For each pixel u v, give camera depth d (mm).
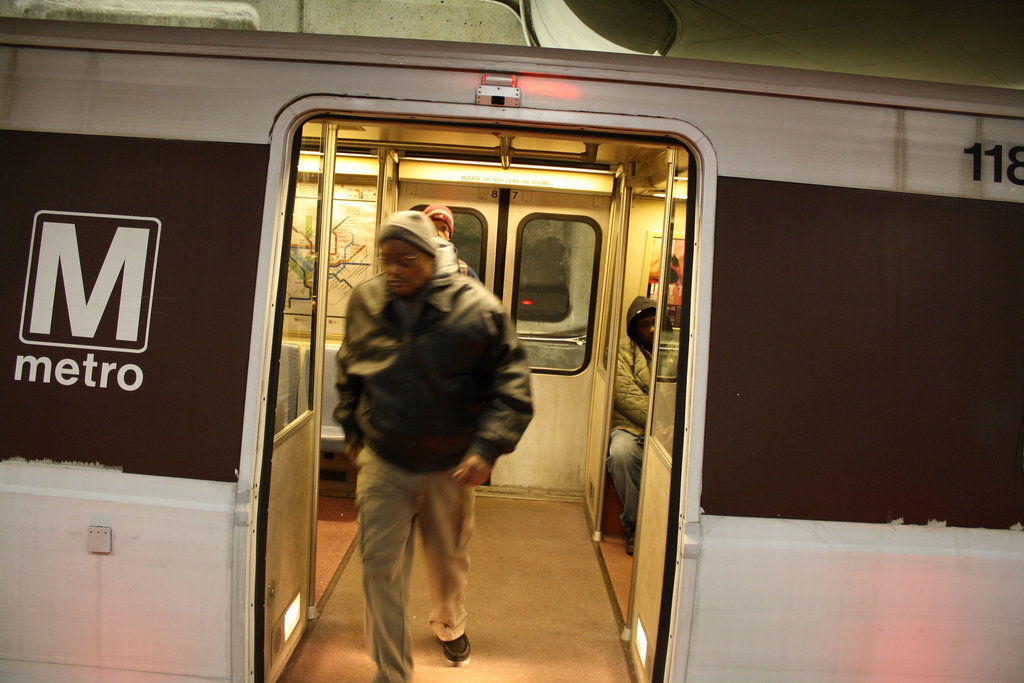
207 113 2055
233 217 2049
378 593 2133
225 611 2061
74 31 2061
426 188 4324
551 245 4375
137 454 2055
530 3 4504
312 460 2777
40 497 2053
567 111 2062
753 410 2055
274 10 4707
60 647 2117
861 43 4500
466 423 2139
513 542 3787
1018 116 2113
